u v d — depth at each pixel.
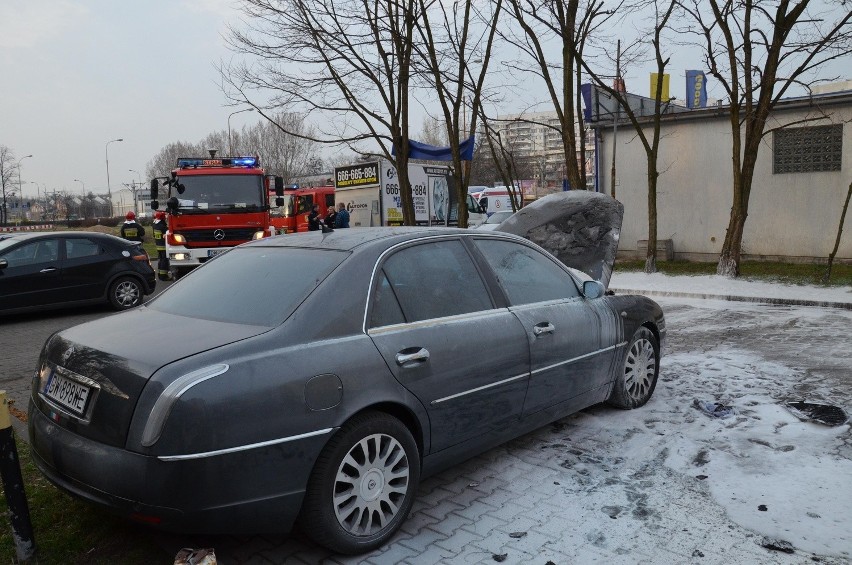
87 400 3.01
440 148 16.08
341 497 3.20
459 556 3.28
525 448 4.70
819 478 4.05
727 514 3.64
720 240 17.36
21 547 3.21
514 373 4.12
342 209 19.27
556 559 3.23
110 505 2.84
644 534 3.46
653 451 4.57
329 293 3.38
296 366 3.06
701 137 17.41
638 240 18.64
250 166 16.64
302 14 13.82
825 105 15.48
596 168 19.11
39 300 11.46
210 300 3.69
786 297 11.32
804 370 6.60
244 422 2.86
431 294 3.83
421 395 3.54
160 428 2.73
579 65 15.23
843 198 15.59
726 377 6.39
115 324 3.59
